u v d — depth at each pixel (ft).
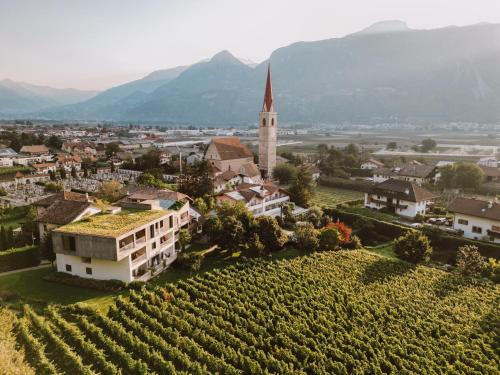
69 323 147.95
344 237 258.16
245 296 169.48
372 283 192.65
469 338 150.30
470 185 428.97
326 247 245.24
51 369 118.52
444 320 162.30
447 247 262.06
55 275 190.49
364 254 238.89
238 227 229.66
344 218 324.80
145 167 532.32
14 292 172.55
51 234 201.46
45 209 252.01
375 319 161.07
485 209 267.59
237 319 151.64
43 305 163.32
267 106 483.51
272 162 501.97
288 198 360.28
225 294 172.86
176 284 185.37
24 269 204.23
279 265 208.74
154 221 206.18
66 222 217.15
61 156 629.51
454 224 281.33
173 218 227.20
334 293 177.27
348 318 159.02
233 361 130.31
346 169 554.87
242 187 351.87
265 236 237.86
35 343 129.29
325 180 499.10
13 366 113.50
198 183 334.85
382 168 519.19
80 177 503.20
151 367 126.62
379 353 135.64
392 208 338.54
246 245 238.07
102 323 148.25
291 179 459.32
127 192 312.29
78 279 186.29
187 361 125.90
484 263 216.13
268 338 140.87
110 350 132.67
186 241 231.71
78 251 183.52
